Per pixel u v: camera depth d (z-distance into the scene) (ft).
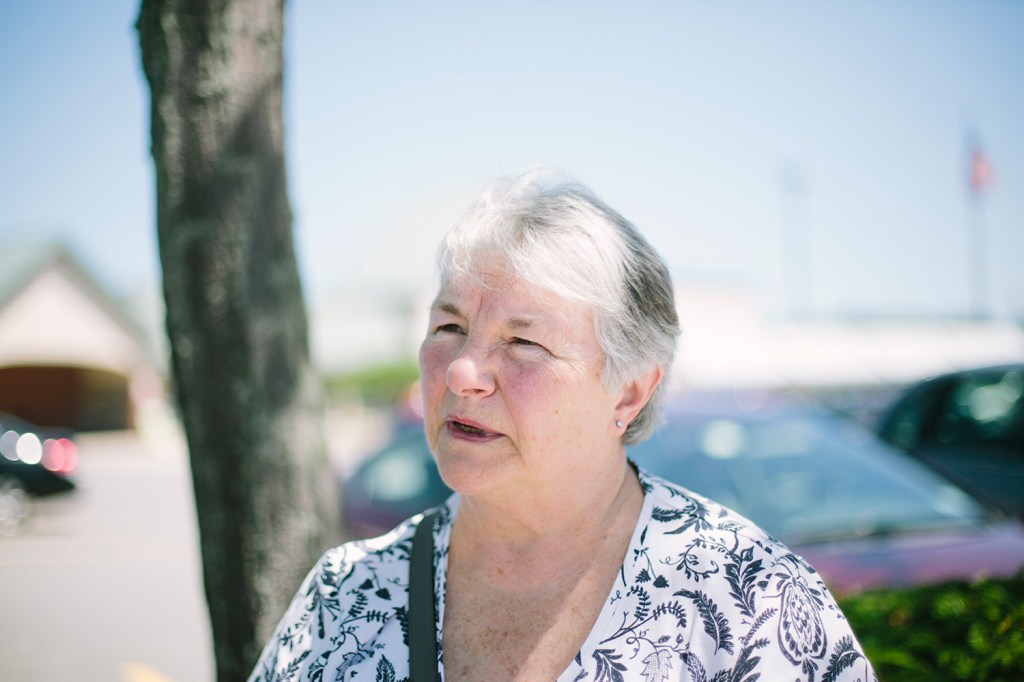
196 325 6.82
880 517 11.00
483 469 4.38
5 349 81.61
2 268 84.84
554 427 4.37
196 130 6.73
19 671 16.46
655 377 4.87
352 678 4.47
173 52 6.70
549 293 4.34
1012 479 16.24
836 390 89.35
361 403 104.42
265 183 7.04
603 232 4.47
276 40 7.15
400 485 13.17
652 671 4.13
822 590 4.34
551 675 4.31
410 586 4.69
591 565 4.57
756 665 4.06
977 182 101.30
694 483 11.52
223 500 6.93
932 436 18.65
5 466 36.27
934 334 116.98
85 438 86.89
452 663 4.45
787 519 10.94
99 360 86.28
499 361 4.38
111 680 15.93
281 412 7.08
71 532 35.06
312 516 7.23
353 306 116.37
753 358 104.88
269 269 7.06
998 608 6.81
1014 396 17.90
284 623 4.97
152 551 30.55
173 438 90.38
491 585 4.65
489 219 4.50
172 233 6.81
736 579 4.26
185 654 17.57
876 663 6.53
